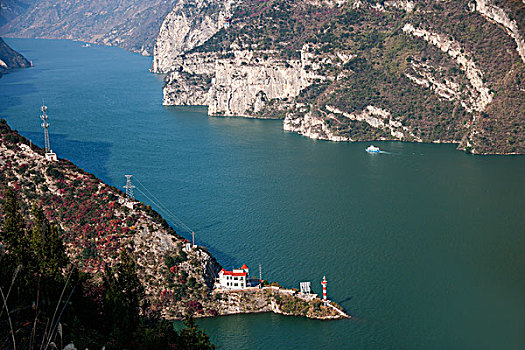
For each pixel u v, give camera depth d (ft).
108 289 476.95
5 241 481.87
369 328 595.06
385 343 570.46
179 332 572.10
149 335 422.82
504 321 605.31
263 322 606.55
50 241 467.52
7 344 341.82
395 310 624.59
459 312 622.54
